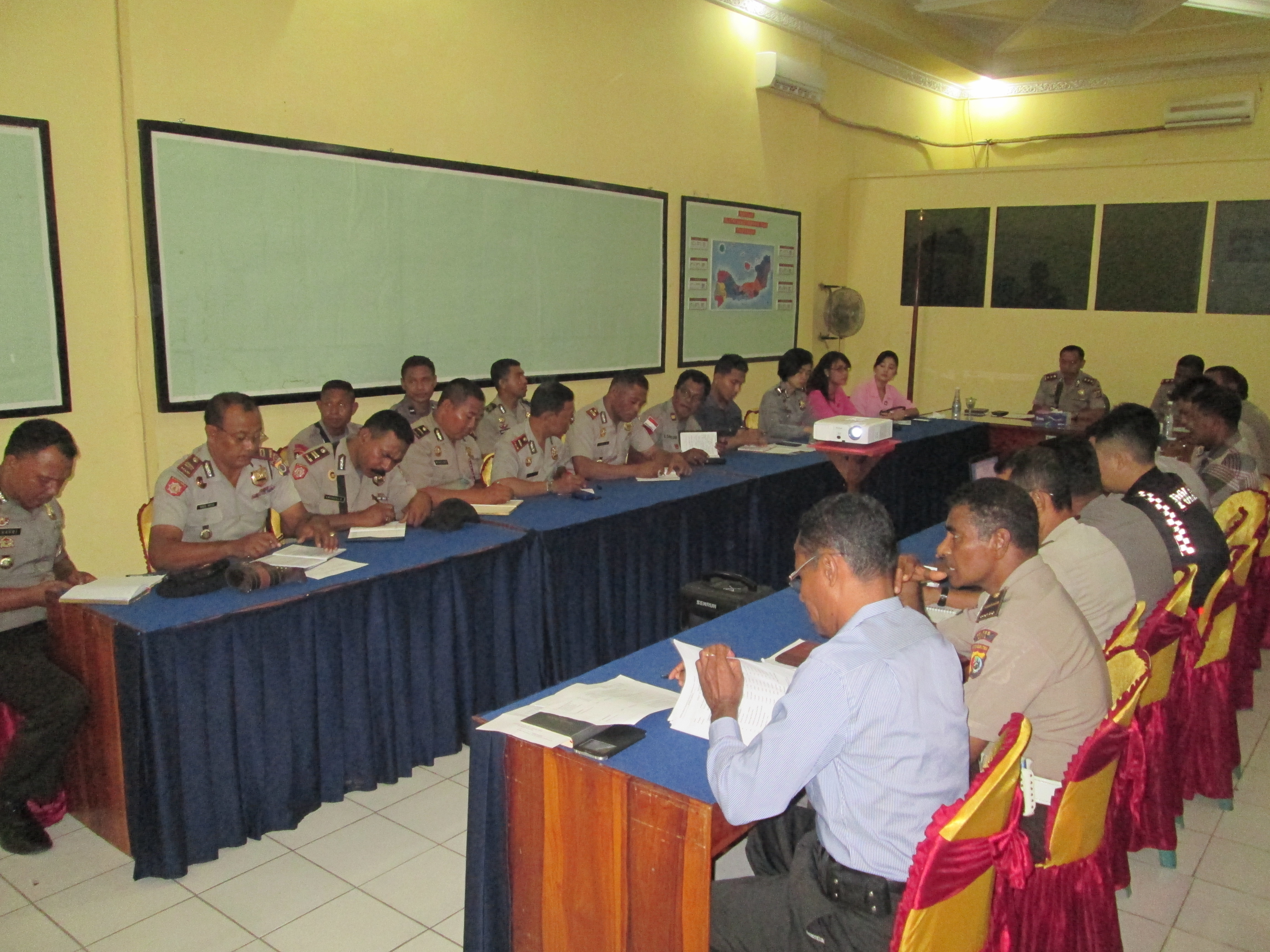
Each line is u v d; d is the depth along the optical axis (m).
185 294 3.46
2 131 3.01
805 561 1.50
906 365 7.71
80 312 3.28
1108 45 7.47
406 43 4.07
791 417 5.55
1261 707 3.48
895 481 5.34
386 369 4.20
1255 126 7.34
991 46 7.64
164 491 2.71
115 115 3.29
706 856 1.44
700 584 2.93
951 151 8.80
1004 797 1.26
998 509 1.75
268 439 3.81
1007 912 1.50
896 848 1.37
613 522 3.42
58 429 2.50
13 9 3.01
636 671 2.02
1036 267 7.14
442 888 2.29
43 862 2.38
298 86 3.71
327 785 2.62
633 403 4.23
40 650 2.49
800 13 6.37
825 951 1.40
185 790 2.30
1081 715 1.70
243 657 2.36
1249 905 2.28
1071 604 1.76
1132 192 6.74
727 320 6.30
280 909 2.20
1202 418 3.77
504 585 3.04
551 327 4.98
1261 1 5.83
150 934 2.10
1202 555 2.65
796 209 6.80
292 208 3.74
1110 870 1.80
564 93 4.85
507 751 1.67
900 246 7.58
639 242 5.45
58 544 2.65
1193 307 6.66
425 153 4.21
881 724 1.35
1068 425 6.12
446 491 3.47
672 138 5.60
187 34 3.36
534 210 4.77
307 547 2.82
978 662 1.74
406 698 2.78
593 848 1.58
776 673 1.82
